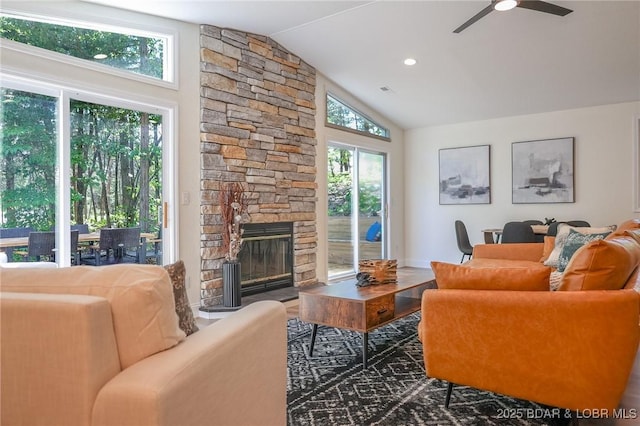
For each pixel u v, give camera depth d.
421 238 7.53
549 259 4.08
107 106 3.64
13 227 3.08
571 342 1.81
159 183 4.03
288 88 5.13
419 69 5.34
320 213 5.77
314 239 5.54
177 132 4.05
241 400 1.36
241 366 1.36
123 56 3.75
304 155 5.38
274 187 4.93
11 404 1.05
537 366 1.89
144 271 1.18
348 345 3.23
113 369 1.05
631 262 1.99
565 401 1.85
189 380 1.07
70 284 1.14
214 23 4.24
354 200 6.55
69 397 1.00
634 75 5.09
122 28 3.71
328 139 5.89
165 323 1.15
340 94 6.11
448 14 4.12
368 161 6.89
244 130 4.58
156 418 0.95
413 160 7.59
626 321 1.73
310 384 2.50
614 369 1.75
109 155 3.65
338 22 4.33
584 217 6.05
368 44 4.80
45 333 1.02
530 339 1.89
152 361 1.08
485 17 4.11
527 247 4.52
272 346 1.62
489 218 6.82
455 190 7.14
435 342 2.13
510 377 1.96
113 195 3.68
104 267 1.22
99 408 0.98
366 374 2.65
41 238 3.22
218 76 4.33
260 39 4.76
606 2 3.78
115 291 1.10
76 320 0.99
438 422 2.04
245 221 4.52
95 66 3.47
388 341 3.34
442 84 5.71
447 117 6.90
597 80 5.25
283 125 5.06
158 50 4.03
